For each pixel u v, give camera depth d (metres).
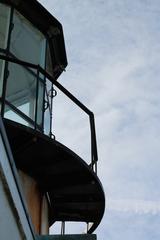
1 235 4.02
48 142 6.98
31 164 7.47
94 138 7.80
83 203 8.34
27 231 4.65
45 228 8.01
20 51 8.20
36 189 7.73
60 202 8.39
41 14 8.61
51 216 8.58
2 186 4.11
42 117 7.66
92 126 7.83
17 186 4.42
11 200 4.27
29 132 6.80
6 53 7.85
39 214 7.70
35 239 5.00
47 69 9.05
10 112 7.32
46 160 7.39
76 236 5.25
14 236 4.33
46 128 7.91
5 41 7.98
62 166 7.52
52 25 8.77
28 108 7.60
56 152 7.18
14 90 7.55
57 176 7.81
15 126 6.70
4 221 4.10
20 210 4.47
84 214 8.55
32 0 8.41
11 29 8.11
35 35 8.66
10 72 7.66
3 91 7.28
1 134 4.17
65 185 7.93
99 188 7.92
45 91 7.85
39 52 8.65
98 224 8.62
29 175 7.60
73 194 8.19
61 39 9.02
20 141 6.92
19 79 7.71
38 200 7.75
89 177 7.70
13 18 8.24
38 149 7.08
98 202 8.28
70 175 7.75
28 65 7.34
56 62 9.44
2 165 4.11
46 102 7.82
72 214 8.57
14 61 7.19
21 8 8.40
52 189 8.02
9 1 8.26
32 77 7.91
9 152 4.30
